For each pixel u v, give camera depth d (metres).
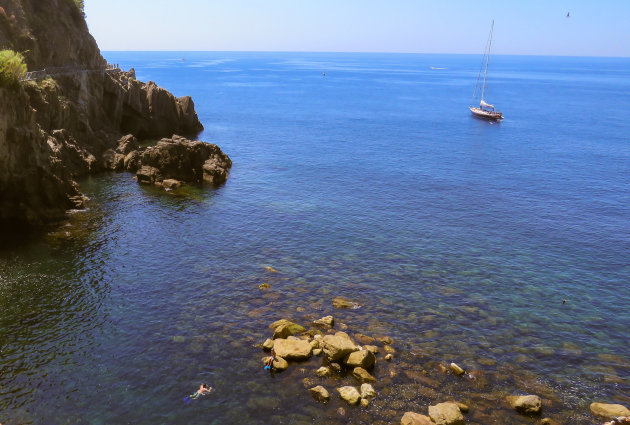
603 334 34.06
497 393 26.77
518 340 32.66
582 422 24.72
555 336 33.44
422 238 52.09
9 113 44.56
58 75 72.75
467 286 40.78
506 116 171.00
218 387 26.52
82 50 85.12
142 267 41.19
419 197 68.25
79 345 29.86
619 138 125.81
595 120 161.88
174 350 29.72
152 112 98.38
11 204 46.34
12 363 27.73
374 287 39.78
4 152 44.25
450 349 31.03
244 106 175.50
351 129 131.00
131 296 36.22
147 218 52.97
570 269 45.22
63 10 82.06
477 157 98.44
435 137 122.38
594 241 52.72
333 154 96.69
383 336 32.09
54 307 34.00
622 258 48.09
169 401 25.38
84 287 37.09
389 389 26.59
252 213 57.31
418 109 185.12
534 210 63.72
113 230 48.75
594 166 91.94
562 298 39.31
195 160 70.44
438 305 37.16
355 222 56.38
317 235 51.44
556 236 54.06
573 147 111.94
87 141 73.88
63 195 51.88
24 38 70.81
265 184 71.06
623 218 61.00
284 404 25.30
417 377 27.80
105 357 28.81
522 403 25.19
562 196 70.69
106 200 57.53
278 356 28.73
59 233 46.75
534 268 45.16
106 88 86.75
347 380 27.31
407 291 39.34
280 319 33.69
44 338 30.33
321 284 39.84
